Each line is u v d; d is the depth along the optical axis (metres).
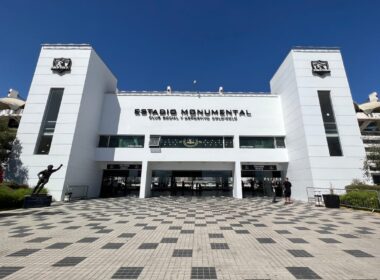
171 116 21.28
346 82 18.47
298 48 19.50
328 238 5.70
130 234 6.09
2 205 11.29
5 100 31.91
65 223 7.69
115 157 20.20
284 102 20.92
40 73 18.72
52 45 19.48
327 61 19.02
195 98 21.77
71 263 3.89
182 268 3.68
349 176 16.33
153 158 20.16
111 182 21.17
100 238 5.64
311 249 4.75
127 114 21.42
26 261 3.98
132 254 4.39
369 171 16.17
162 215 9.50
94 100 20.25
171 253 4.45
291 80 19.50
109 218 8.73
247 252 4.53
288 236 5.90
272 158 20.23
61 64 18.94
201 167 21.41
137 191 20.91
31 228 6.86
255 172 21.31
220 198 18.86
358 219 8.67
